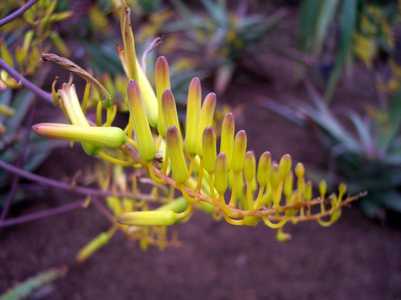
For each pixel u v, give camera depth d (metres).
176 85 0.60
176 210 0.16
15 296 0.33
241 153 0.14
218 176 0.13
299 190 0.16
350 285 0.44
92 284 0.41
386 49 0.65
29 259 0.42
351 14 0.41
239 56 0.79
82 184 0.46
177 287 0.42
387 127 0.53
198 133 0.14
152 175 0.14
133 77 0.15
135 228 0.24
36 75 0.33
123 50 0.16
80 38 0.53
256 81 0.79
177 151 0.13
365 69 0.81
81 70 0.15
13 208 0.46
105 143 0.13
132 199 0.27
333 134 0.54
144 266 0.43
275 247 0.47
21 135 0.42
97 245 0.28
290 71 0.82
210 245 0.46
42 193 0.47
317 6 0.49
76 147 0.53
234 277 0.44
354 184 0.54
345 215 0.52
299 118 0.60
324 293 0.43
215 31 0.81
